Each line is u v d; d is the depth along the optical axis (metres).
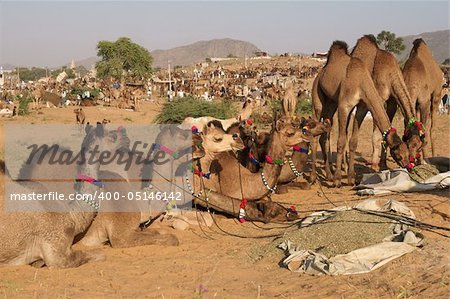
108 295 6.29
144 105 54.06
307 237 7.98
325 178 14.79
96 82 88.38
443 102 37.25
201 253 8.20
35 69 179.25
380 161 14.83
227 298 6.07
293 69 101.81
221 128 9.79
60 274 7.12
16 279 6.87
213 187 10.22
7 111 43.78
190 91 65.25
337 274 6.71
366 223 8.01
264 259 7.76
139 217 8.62
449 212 9.51
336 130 24.84
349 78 13.01
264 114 25.11
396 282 6.27
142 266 7.51
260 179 10.04
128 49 78.94
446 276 6.30
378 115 12.60
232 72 104.44
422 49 15.25
